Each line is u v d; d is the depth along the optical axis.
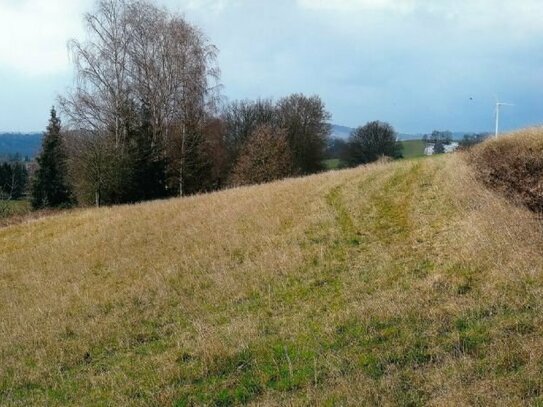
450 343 5.75
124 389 6.22
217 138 39.56
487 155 10.52
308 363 5.96
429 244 9.73
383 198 13.84
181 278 10.72
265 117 54.06
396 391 5.05
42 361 7.68
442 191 12.91
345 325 6.76
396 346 5.91
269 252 11.05
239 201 17.00
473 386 4.87
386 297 7.47
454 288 7.27
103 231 16.59
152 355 7.23
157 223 16.05
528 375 4.87
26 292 11.71
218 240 12.73
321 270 9.54
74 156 30.39
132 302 9.88
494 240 8.50
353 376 5.46
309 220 12.87
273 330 7.24
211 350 6.60
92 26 31.31
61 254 14.71
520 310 6.25
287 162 39.16
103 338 8.27
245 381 5.87
